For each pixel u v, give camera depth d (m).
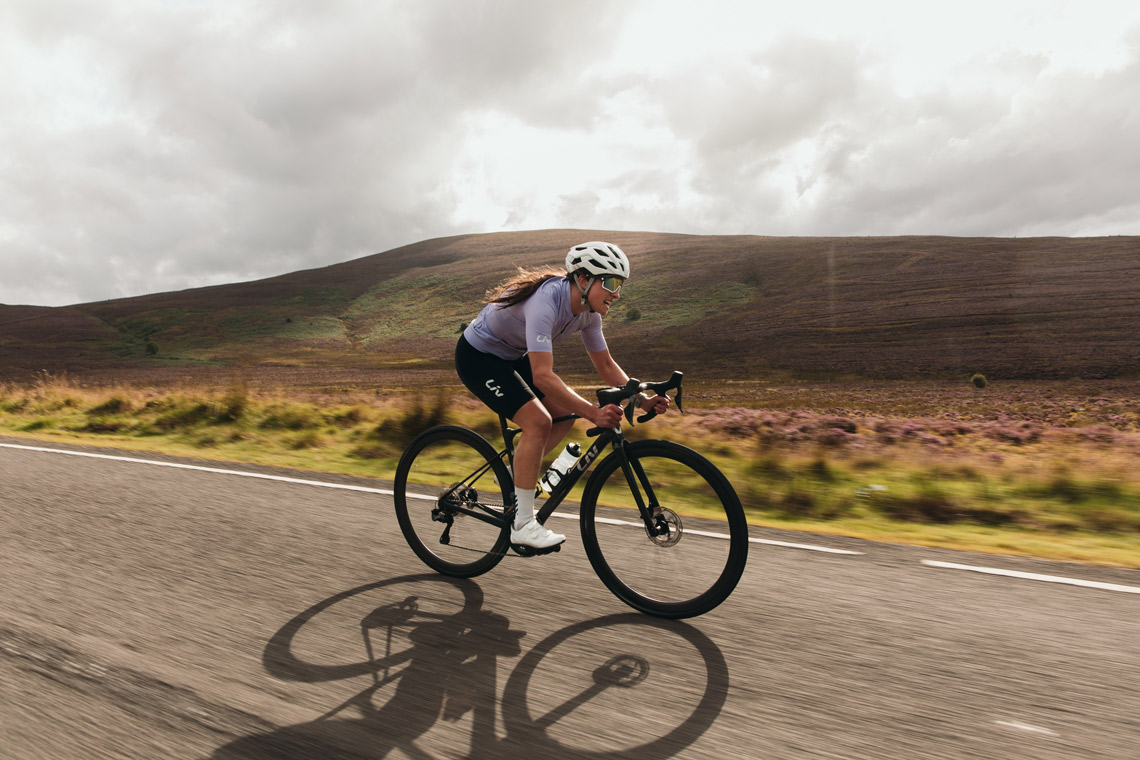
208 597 3.04
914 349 63.62
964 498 5.16
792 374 58.16
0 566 3.42
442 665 2.44
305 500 4.79
